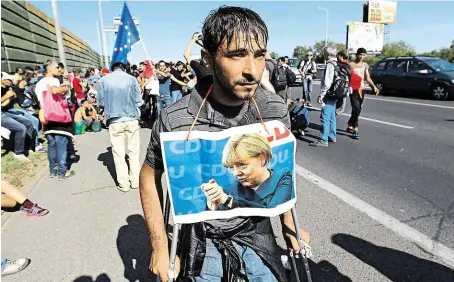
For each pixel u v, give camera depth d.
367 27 50.75
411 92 14.77
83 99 10.31
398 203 4.01
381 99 14.39
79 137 8.78
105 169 5.86
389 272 2.77
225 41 1.20
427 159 5.69
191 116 1.37
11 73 10.84
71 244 3.42
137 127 4.82
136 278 2.88
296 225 1.62
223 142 1.38
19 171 5.71
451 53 40.56
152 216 1.49
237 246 1.50
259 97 1.45
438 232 3.33
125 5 5.29
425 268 2.80
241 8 1.27
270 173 1.46
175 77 9.34
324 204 4.04
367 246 3.13
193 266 1.48
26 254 3.27
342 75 6.52
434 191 4.33
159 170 1.49
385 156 5.98
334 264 2.89
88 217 4.00
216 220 1.47
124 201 4.45
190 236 1.51
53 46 17.64
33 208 4.07
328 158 6.01
